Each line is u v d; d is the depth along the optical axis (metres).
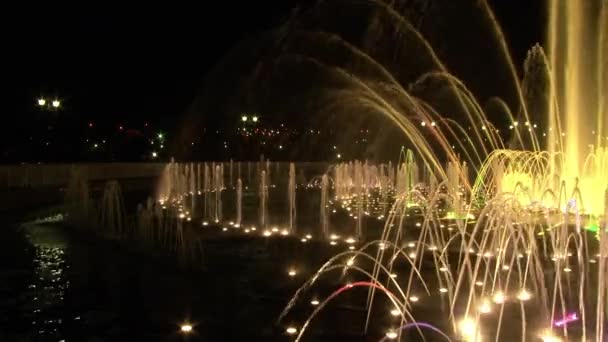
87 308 7.78
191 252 11.35
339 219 15.98
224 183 33.34
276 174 37.28
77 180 22.98
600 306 6.50
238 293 8.41
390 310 7.59
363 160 41.16
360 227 14.29
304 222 15.46
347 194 24.28
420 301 7.98
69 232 13.69
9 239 12.69
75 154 38.22
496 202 10.68
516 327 6.97
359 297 8.16
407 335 6.71
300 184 31.98
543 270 9.48
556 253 10.03
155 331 6.95
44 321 7.30
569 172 16.78
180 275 9.48
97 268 9.95
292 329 6.89
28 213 17.06
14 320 7.34
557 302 7.90
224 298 8.18
